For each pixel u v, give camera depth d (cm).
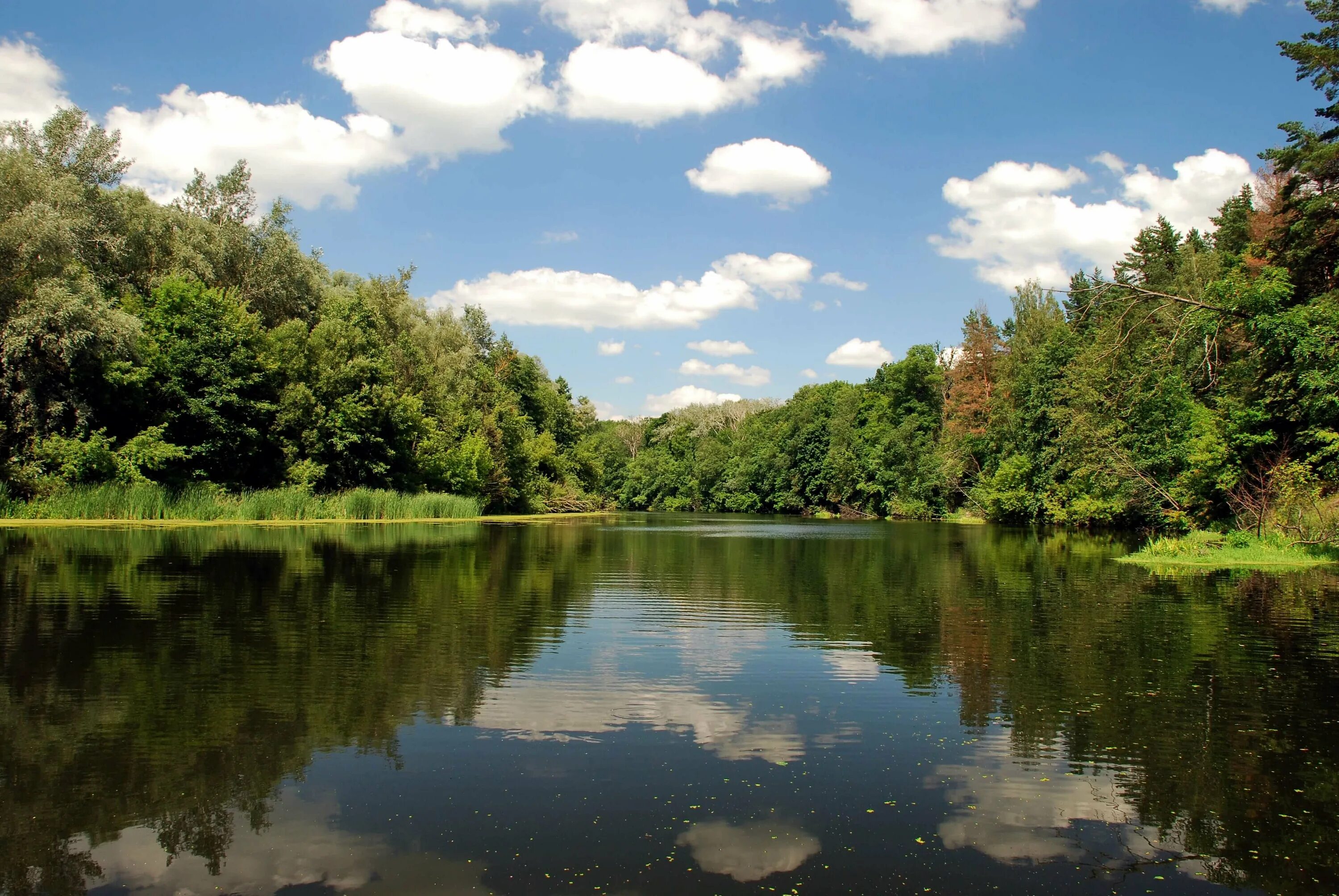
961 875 495
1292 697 882
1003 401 6144
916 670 997
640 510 11431
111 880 471
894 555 2825
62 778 618
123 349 3481
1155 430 3709
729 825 558
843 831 551
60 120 4044
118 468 3569
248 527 3478
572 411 9069
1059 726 779
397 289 6312
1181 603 1573
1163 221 5991
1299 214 3058
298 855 505
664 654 1075
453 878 479
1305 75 2878
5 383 3291
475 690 875
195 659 984
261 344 4462
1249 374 3105
